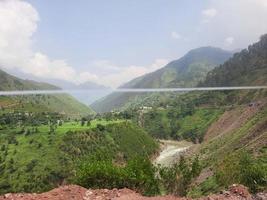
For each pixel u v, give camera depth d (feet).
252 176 99.71
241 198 54.39
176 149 620.90
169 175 106.73
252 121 392.88
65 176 436.76
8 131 615.57
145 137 620.08
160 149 620.08
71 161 470.39
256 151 240.94
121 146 552.41
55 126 618.85
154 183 91.81
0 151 511.81
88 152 506.89
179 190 105.91
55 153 488.85
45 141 527.40
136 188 79.25
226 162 192.75
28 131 579.07
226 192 56.08
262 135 281.13
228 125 613.52
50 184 424.46
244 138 339.77
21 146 521.24
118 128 599.57
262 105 483.51
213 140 476.13
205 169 266.57
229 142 368.07
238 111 629.10
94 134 554.46
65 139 527.40
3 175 447.42
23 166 460.55
